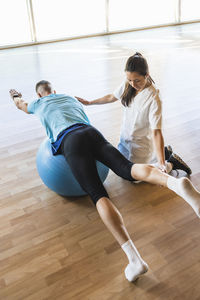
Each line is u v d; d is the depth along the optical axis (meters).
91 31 7.57
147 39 7.00
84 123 1.78
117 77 4.39
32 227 1.75
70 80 4.32
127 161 1.57
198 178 2.13
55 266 1.50
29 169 2.30
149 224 1.74
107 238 1.66
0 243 1.65
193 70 4.61
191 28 8.20
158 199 1.94
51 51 6.12
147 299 1.32
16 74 4.68
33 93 3.84
